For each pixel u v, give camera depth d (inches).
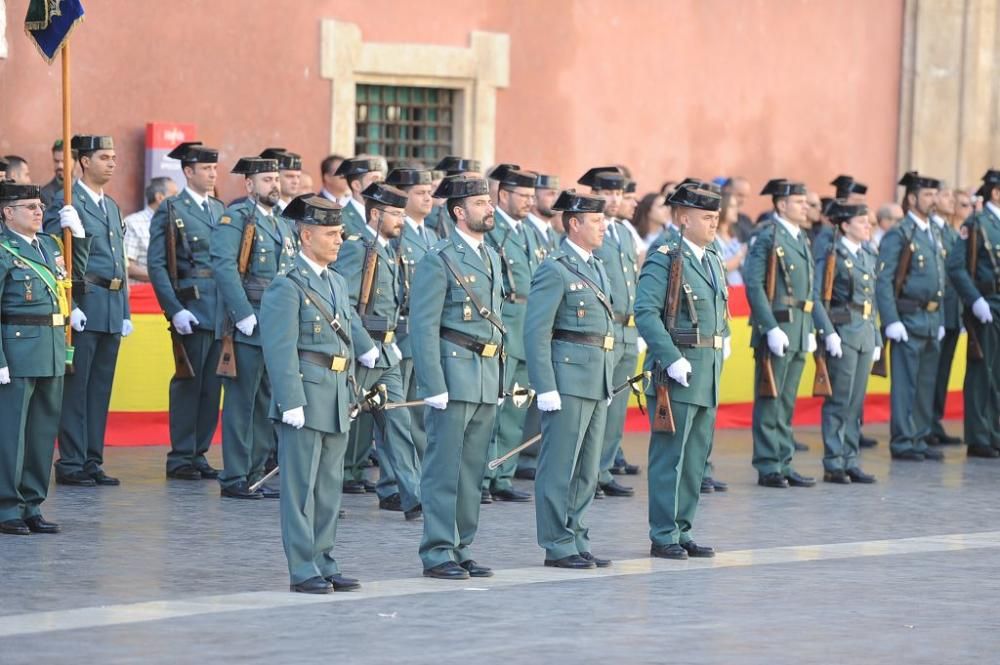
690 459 581.9
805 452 879.7
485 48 1019.3
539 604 488.1
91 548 565.3
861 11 1179.3
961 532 645.3
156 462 768.3
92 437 707.4
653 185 1095.0
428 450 535.5
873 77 1189.7
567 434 550.3
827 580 537.0
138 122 908.6
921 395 875.4
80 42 887.1
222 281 682.2
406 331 685.3
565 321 551.8
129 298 767.1
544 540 556.4
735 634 454.0
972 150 1203.9
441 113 1023.0
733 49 1122.7
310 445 502.0
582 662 418.3
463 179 543.8
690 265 583.5
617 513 673.6
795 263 757.3
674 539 576.7
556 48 1048.2
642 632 453.7
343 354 509.7
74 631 440.8
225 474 684.1
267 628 448.1
